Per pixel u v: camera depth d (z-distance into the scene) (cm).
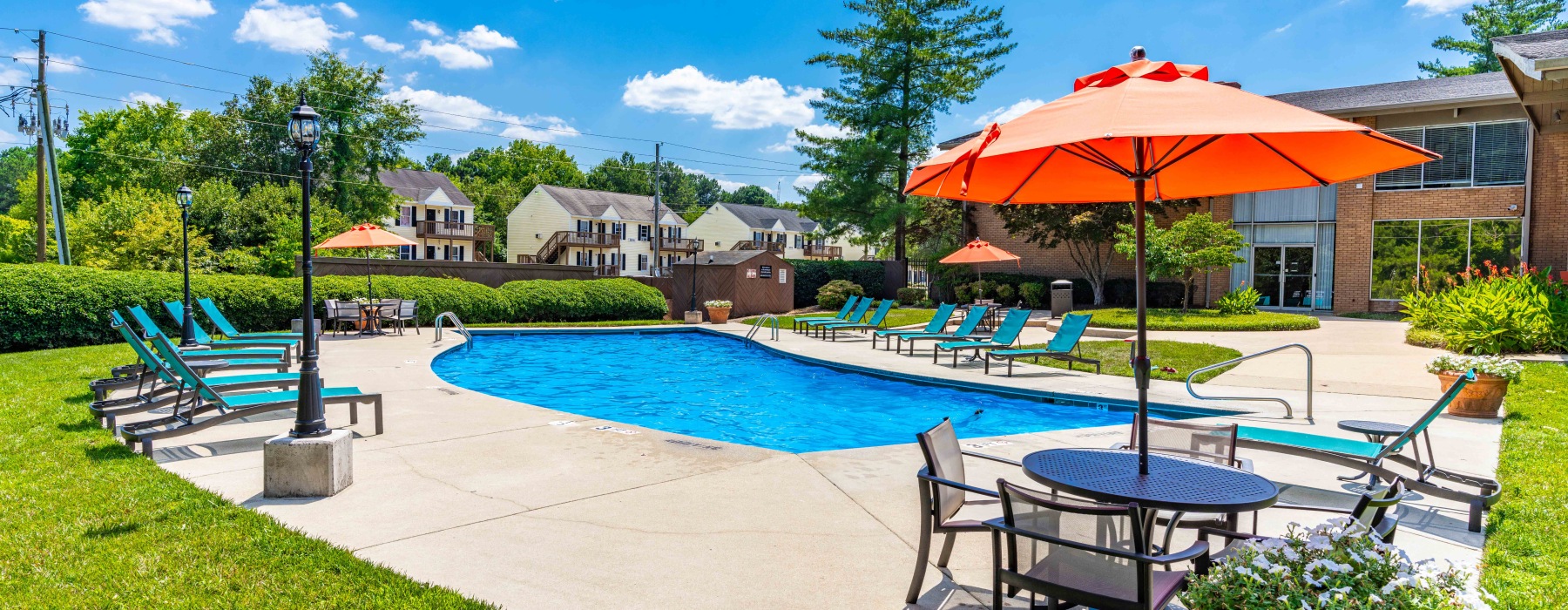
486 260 5788
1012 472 583
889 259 3959
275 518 448
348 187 4044
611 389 1206
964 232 3153
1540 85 1317
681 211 10112
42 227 2398
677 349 1773
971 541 424
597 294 2395
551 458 605
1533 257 2078
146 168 4516
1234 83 2628
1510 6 3862
